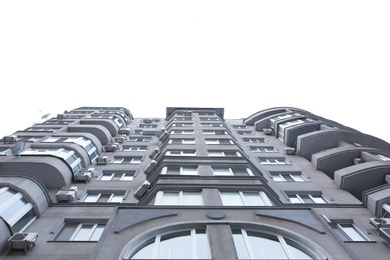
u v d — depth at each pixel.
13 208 12.55
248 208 10.35
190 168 17.80
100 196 17.31
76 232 13.06
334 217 14.64
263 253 8.23
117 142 28.75
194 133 28.22
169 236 8.87
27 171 17.03
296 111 37.25
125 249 7.78
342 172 18.66
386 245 12.23
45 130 28.14
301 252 8.41
